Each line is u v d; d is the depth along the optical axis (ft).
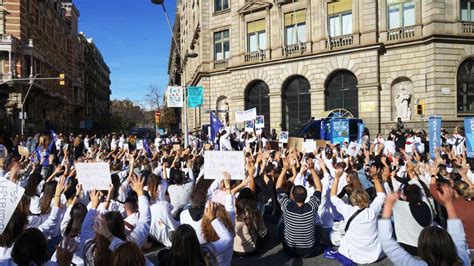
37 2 198.49
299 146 65.72
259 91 126.11
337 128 84.38
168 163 42.22
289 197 29.12
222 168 23.79
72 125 285.64
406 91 102.12
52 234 21.93
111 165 38.81
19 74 169.78
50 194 23.27
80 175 21.89
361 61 105.40
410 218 23.13
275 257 25.91
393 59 103.24
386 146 71.87
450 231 15.10
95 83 441.68
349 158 47.09
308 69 114.01
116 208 25.31
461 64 98.73
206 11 140.87
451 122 95.96
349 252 23.71
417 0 99.66
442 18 96.43
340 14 110.11
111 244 14.28
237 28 129.29
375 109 103.35
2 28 168.66
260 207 35.14
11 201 14.96
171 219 26.11
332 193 25.23
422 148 68.23
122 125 432.66
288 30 119.34
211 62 138.51
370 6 104.53
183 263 12.91
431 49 96.84
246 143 72.38
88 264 15.12
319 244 26.50
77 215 18.72
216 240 17.72
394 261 14.11
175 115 256.93
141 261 11.81
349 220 23.59
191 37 177.27
